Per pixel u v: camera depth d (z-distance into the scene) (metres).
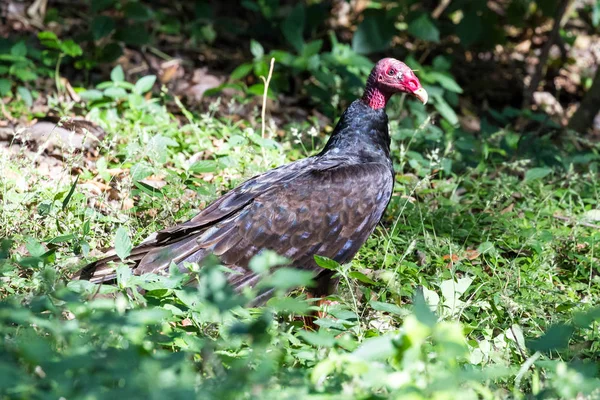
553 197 13.14
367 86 9.91
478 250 10.33
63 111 13.30
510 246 10.98
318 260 8.30
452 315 8.43
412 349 5.94
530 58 20.06
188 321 8.14
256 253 8.63
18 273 8.75
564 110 19.12
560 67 19.89
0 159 10.20
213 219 8.62
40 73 15.19
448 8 17.33
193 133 13.23
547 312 9.40
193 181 11.10
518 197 12.81
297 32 16.03
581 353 8.33
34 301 6.68
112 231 9.95
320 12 18.39
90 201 10.66
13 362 6.10
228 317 7.60
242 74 15.19
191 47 17.72
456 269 9.88
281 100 16.11
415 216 11.49
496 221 11.48
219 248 8.52
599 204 12.27
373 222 9.28
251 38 18.80
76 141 12.30
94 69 16.17
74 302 6.57
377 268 10.15
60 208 9.81
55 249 8.68
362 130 9.77
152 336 6.78
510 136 14.67
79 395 5.34
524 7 18.66
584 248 11.23
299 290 9.34
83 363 5.61
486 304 9.22
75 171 11.57
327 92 15.59
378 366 6.58
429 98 15.86
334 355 6.71
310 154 12.96
